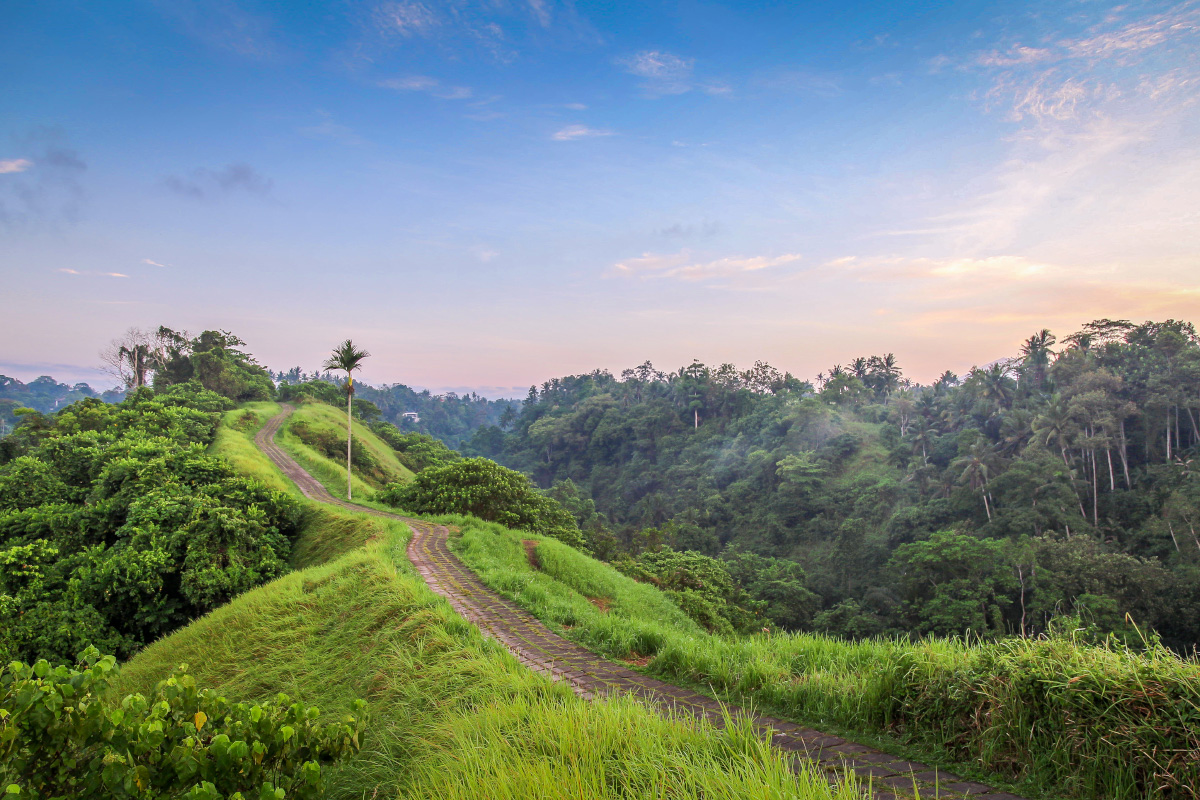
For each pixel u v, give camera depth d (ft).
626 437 435.12
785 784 12.18
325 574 48.91
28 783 12.12
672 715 17.75
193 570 62.59
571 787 13.53
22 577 60.13
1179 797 12.25
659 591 78.33
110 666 13.21
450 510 96.07
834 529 232.94
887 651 22.50
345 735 16.05
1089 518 181.16
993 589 137.18
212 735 14.35
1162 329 232.12
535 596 41.83
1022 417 216.33
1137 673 13.97
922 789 13.87
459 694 22.58
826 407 304.30
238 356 295.28
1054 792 13.43
